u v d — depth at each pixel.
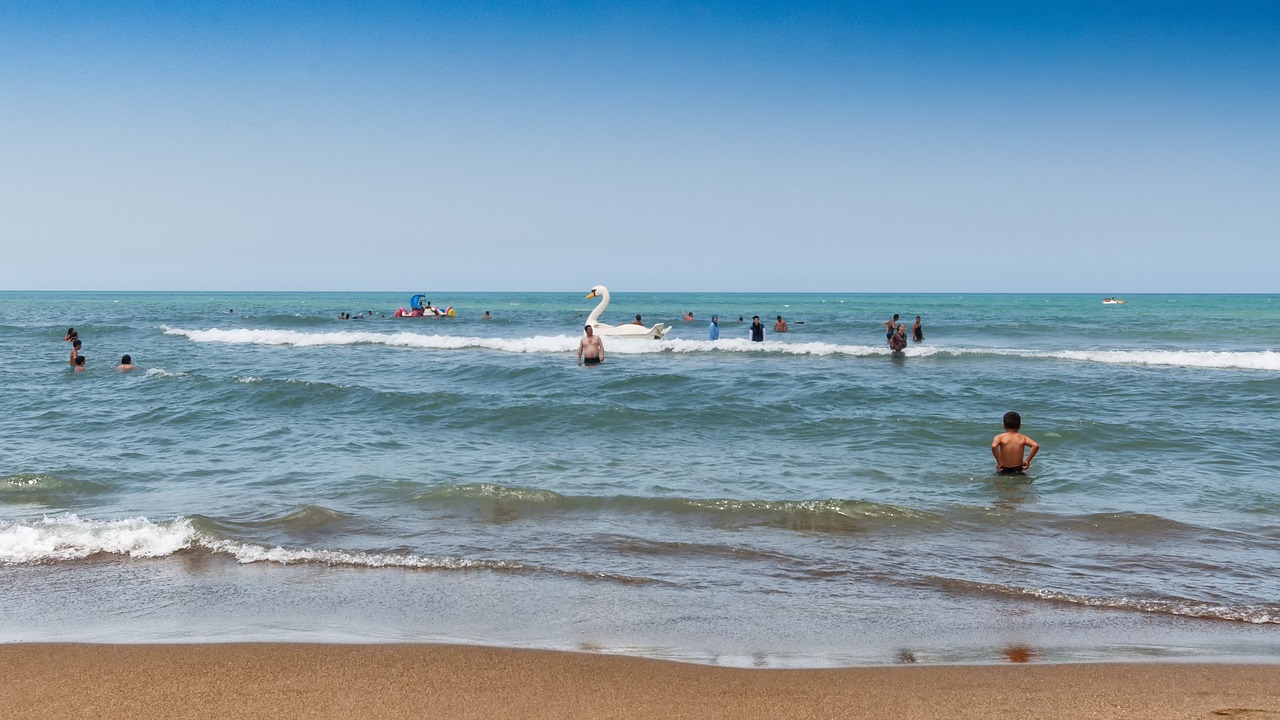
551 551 6.77
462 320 51.56
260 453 11.05
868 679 4.26
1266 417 13.43
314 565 6.31
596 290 29.33
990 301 134.12
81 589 5.73
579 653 4.59
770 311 77.38
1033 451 9.69
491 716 3.83
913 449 11.16
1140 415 13.66
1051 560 6.57
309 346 29.64
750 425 12.92
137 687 4.12
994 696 4.04
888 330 25.42
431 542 7.02
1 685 4.14
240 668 4.36
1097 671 4.34
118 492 8.83
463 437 12.30
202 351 27.31
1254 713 3.82
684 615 5.30
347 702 3.96
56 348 28.72
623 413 13.59
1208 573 6.23
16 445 11.53
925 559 6.59
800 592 5.79
